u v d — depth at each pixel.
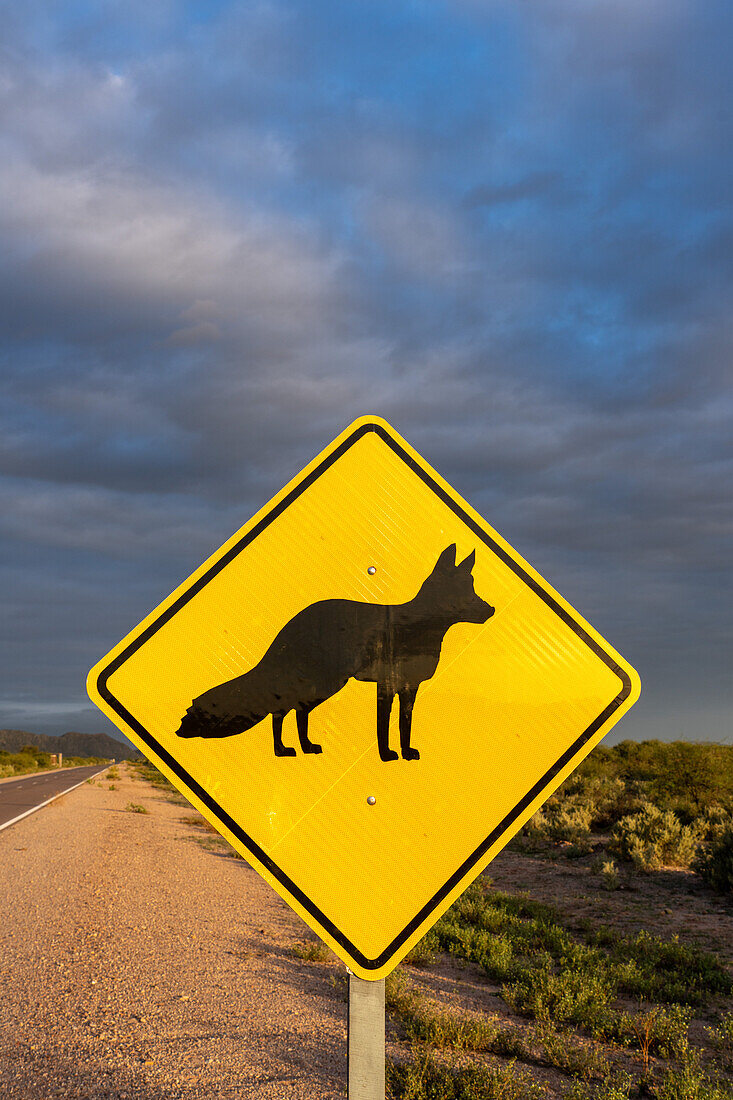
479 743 1.97
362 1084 1.81
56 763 99.00
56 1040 5.71
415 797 1.93
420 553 2.06
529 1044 5.98
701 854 15.12
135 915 10.37
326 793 1.92
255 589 2.02
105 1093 4.77
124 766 97.88
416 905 1.89
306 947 8.91
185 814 28.31
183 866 15.15
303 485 2.09
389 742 1.95
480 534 2.08
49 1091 4.80
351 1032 1.84
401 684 1.98
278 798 1.92
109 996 6.81
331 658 1.98
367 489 2.10
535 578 2.06
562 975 7.47
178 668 1.97
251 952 8.82
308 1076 5.07
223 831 1.90
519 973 7.97
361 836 1.91
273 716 1.95
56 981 7.20
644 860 14.34
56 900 11.02
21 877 12.76
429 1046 5.79
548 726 1.99
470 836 1.93
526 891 13.23
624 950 9.27
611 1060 5.76
